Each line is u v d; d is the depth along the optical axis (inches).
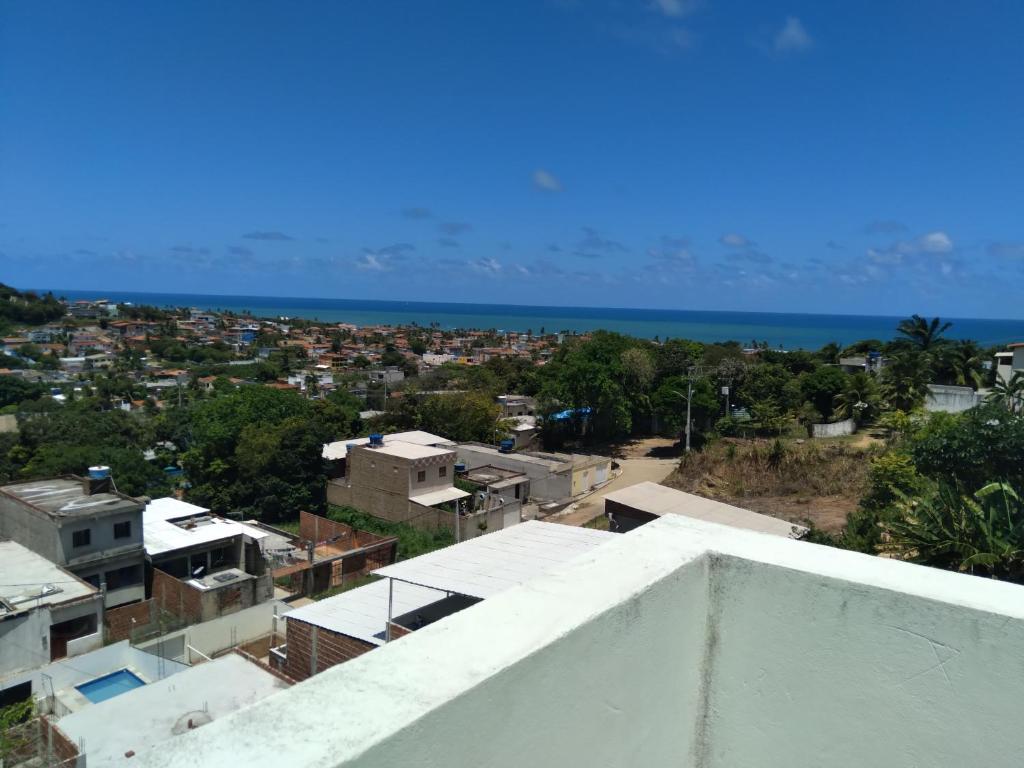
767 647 73.2
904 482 702.5
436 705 45.9
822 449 993.5
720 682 76.4
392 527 910.4
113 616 587.5
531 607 61.0
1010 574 425.4
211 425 1044.5
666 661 71.1
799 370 1786.4
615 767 65.7
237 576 692.7
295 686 46.7
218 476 996.6
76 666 457.7
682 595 72.3
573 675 58.7
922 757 66.0
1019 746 61.0
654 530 82.4
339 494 1022.4
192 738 40.4
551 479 1055.6
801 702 71.9
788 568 71.3
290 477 978.1
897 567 71.3
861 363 1898.4
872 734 68.4
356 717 43.7
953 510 458.9
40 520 649.6
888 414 1266.0
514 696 52.6
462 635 55.4
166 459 1252.5
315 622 380.2
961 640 63.1
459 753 48.3
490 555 348.5
